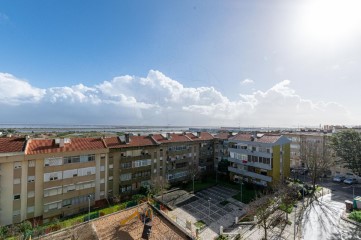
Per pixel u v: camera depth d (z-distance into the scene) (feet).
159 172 171.01
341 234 100.22
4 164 104.32
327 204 135.23
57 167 118.93
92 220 106.11
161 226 99.96
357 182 182.19
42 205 114.32
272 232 102.99
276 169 162.09
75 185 125.29
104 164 138.10
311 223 110.83
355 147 163.53
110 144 147.84
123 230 96.17
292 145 237.25
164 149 175.52
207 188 171.01
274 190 144.66
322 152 185.57
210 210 130.52
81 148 129.90
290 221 112.57
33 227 101.71
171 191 164.04
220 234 100.89
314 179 161.17
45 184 114.73
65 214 121.08
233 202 142.00
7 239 91.20
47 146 121.80
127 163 150.61
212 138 220.23
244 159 178.19
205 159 212.23
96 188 134.00
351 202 126.11
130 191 151.94
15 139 120.16
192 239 88.22
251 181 173.47
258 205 109.40
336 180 185.16
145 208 116.98
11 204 105.50
